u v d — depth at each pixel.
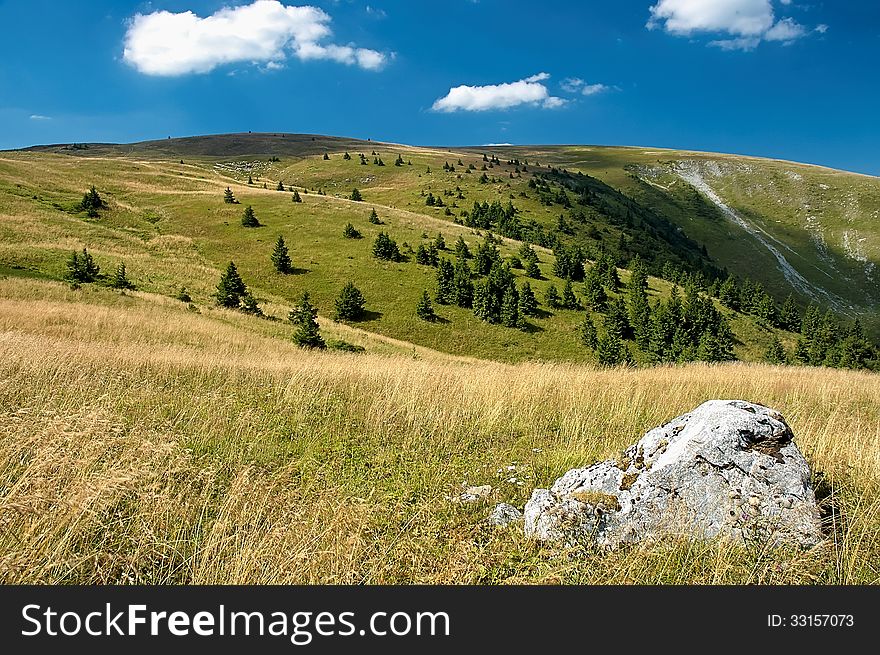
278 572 4.23
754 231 182.88
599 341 56.72
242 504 5.15
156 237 70.50
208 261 65.50
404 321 58.34
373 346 46.31
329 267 68.19
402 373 12.67
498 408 9.69
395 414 9.54
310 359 19.27
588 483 5.74
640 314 64.44
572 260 79.81
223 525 4.54
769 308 85.44
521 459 7.69
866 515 5.34
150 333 31.14
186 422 8.02
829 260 164.62
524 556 4.77
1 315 27.16
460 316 61.19
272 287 61.62
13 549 4.14
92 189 76.00
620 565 4.54
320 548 4.48
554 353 56.91
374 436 8.37
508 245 92.69
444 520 5.45
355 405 10.04
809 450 7.17
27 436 6.11
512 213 128.88
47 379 9.41
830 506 5.53
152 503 4.86
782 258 163.62
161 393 9.66
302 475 6.46
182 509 5.03
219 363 13.12
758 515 5.04
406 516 5.46
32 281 38.09
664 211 194.12
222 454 7.02
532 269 76.12
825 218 186.00
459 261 72.06
